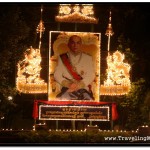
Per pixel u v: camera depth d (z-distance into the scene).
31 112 26.95
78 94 25.58
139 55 27.06
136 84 26.11
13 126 26.61
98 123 27.58
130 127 26.16
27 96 27.08
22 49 24.41
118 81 25.72
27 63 25.17
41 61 26.47
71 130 24.70
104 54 26.61
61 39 25.64
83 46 25.69
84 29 27.89
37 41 26.69
